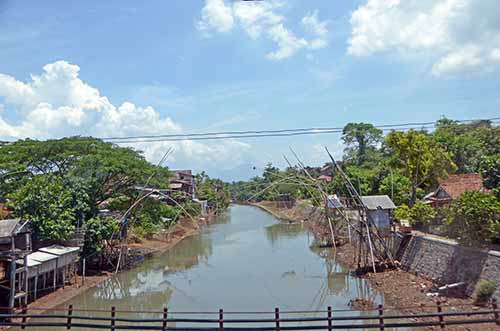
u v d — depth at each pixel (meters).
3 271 27.62
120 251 40.19
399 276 31.69
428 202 40.31
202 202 92.62
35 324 17.67
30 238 30.34
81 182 37.56
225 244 56.72
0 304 26.98
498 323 17.36
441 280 27.61
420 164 42.38
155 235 58.66
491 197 25.20
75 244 34.97
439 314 17.05
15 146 38.47
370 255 36.56
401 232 35.72
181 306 28.75
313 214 72.75
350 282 33.09
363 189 59.59
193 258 47.19
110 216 41.94
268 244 55.22
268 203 122.25
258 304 28.36
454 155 52.91
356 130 93.69
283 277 35.91
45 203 33.09
